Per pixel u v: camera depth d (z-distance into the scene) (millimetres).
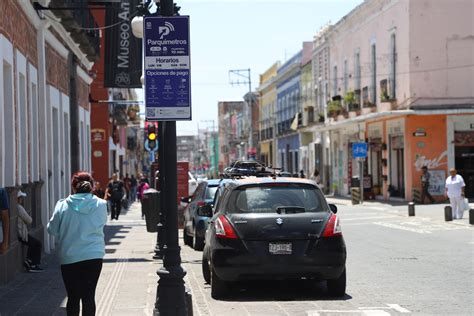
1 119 14664
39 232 19297
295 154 75312
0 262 14016
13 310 11633
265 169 19938
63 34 23609
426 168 40188
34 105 19656
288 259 12344
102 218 9508
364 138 50125
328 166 61781
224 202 13281
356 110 50781
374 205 42156
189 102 9703
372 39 47844
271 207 12867
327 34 58875
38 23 19562
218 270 12508
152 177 31359
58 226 9414
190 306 9922
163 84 9680
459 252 19484
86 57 30000
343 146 56438
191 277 15992
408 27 41188
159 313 9492
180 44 9703
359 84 51469
